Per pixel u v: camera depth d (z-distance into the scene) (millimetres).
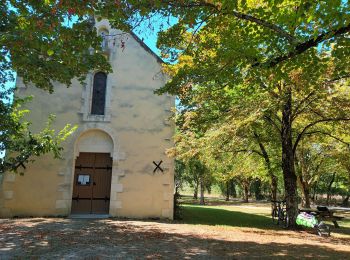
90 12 6176
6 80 11141
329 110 13430
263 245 9352
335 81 12766
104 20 15094
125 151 14336
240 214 21266
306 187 27422
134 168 14266
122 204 13953
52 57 8570
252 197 52844
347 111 13047
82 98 14523
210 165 19203
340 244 10367
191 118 14039
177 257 7406
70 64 8453
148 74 15055
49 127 13820
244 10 7742
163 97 14906
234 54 7988
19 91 14109
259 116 12453
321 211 15438
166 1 6738
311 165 27625
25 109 13992
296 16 6762
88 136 14539
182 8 7066
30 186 13562
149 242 8945
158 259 7156
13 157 13211
